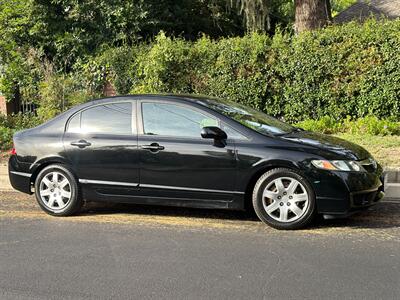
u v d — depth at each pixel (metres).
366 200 6.23
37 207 7.60
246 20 20.05
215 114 6.52
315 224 6.41
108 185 6.81
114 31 18.36
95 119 7.01
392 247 5.54
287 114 14.73
